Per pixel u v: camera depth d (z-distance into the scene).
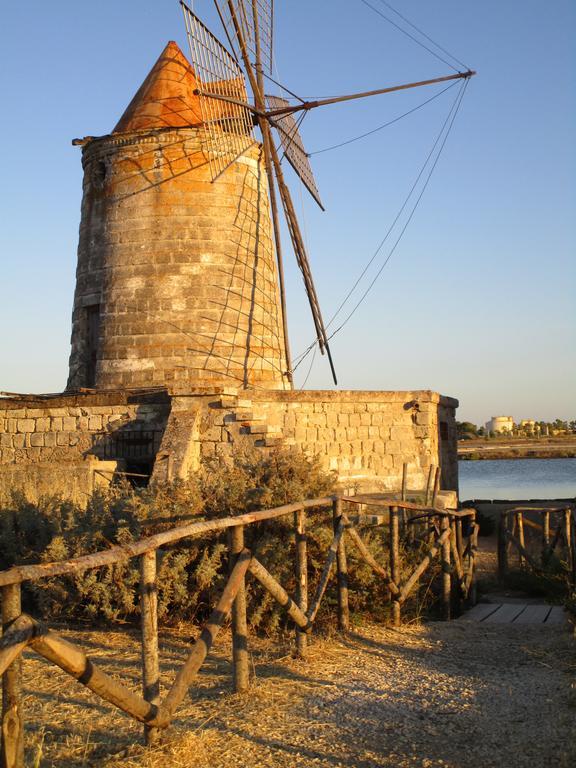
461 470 85.44
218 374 22.64
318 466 11.75
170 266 22.88
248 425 18.62
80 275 24.33
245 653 7.18
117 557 5.42
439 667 8.31
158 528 9.91
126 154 23.47
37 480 17.19
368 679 7.76
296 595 8.61
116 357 22.80
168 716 5.79
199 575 9.62
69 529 10.28
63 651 4.74
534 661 8.59
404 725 6.48
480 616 11.73
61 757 5.67
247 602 9.52
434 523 12.27
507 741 6.14
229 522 6.93
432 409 21.14
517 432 128.75
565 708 6.82
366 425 20.56
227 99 22.52
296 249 25.80
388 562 10.95
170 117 23.61
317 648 8.84
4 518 11.25
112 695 5.21
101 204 23.86
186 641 9.09
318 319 26.44
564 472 77.38
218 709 6.73
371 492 20.34
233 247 23.41
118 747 5.90
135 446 20.48
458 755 5.88
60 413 21.14
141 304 22.81
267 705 6.86
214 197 23.33
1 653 4.25
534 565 15.52
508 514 16.05
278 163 25.17
